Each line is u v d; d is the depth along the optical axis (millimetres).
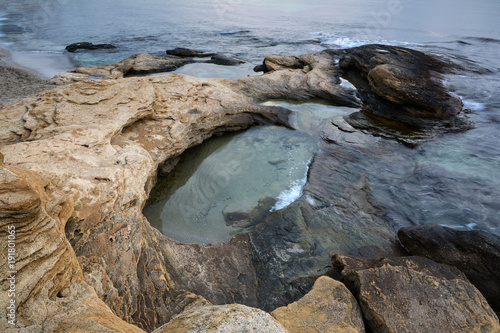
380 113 12977
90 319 2980
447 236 6148
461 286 4887
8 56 19594
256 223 7559
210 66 19141
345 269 5414
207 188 8820
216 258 6285
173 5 51812
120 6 48344
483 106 13328
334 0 65000
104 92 8820
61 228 4246
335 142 10758
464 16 38969
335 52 20578
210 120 10695
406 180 8867
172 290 5355
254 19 39188
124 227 5566
